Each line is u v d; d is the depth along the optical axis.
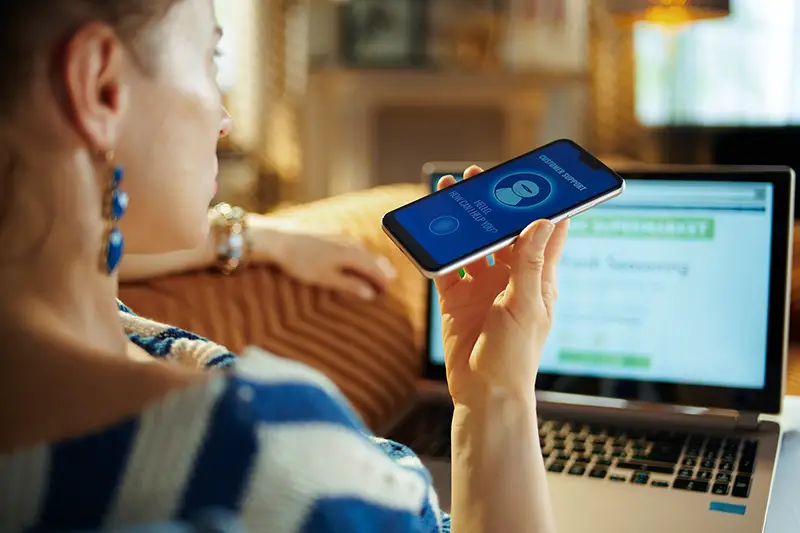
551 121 4.41
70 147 0.41
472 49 4.41
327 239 1.11
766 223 0.95
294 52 4.50
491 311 0.57
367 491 0.38
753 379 0.95
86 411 0.36
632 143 4.21
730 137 3.79
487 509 0.54
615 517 0.73
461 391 0.57
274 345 0.98
